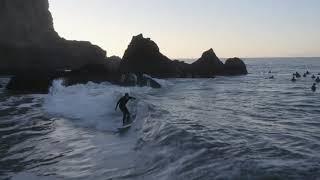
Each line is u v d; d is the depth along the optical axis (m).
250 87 45.09
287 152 11.80
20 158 13.05
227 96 34.16
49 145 14.75
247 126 17.50
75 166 11.95
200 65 63.69
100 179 10.60
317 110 24.36
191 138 13.09
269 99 31.73
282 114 22.25
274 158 10.96
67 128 17.94
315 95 35.81
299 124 18.44
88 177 10.85
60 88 34.41
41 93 35.12
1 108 24.81
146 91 37.91
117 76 40.12
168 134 14.02
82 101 24.39
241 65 71.88
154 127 15.89
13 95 33.19
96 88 33.97
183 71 60.66
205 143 12.45
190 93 36.69
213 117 20.41
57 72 40.75
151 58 57.25
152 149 12.77
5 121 19.94
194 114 21.50
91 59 71.62
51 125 18.72
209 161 10.55
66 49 71.88
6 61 63.97
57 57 69.31
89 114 20.69
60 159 12.80
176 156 11.44
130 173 10.88
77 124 18.77
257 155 11.22
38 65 66.38
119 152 13.22
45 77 36.78
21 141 15.50
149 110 20.44
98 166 11.80
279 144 13.27
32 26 73.31
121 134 16.28
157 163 11.27
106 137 15.85
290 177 9.06
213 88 43.09
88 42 75.75
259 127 17.33
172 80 54.56
